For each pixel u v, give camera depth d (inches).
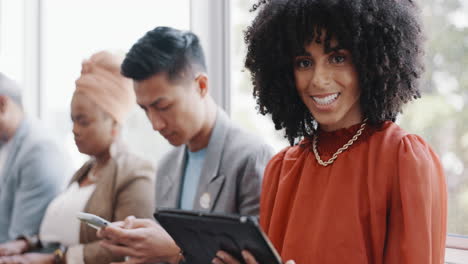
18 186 69.0
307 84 36.7
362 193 35.3
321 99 36.1
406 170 33.8
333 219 35.3
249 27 40.9
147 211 55.9
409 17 36.8
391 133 35.9
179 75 47.3
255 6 41.0
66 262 57.5
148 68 47.0
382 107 36.1
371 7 35.1
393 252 33.8
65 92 80.9
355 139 36.7
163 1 71.3
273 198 40.4
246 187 45.6
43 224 62.2
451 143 52.5
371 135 36.5
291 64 37.9
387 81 35.7
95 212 57.3
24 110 72.5
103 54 60.7
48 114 82.6
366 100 35.9
